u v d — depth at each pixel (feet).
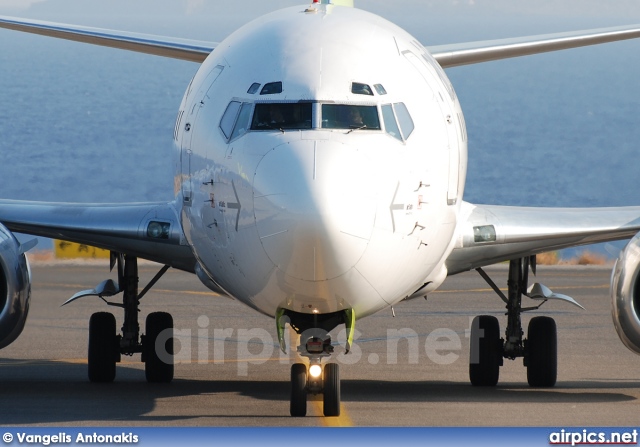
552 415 161.48
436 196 155.33
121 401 173.68
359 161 142.92
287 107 150.30
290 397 169.68
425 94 159.63
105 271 405.59
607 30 206.80
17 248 176.24
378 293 148.25
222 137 152.76
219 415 160.15
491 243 186.39
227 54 163.53
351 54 157.07
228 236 148.46
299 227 136.87
